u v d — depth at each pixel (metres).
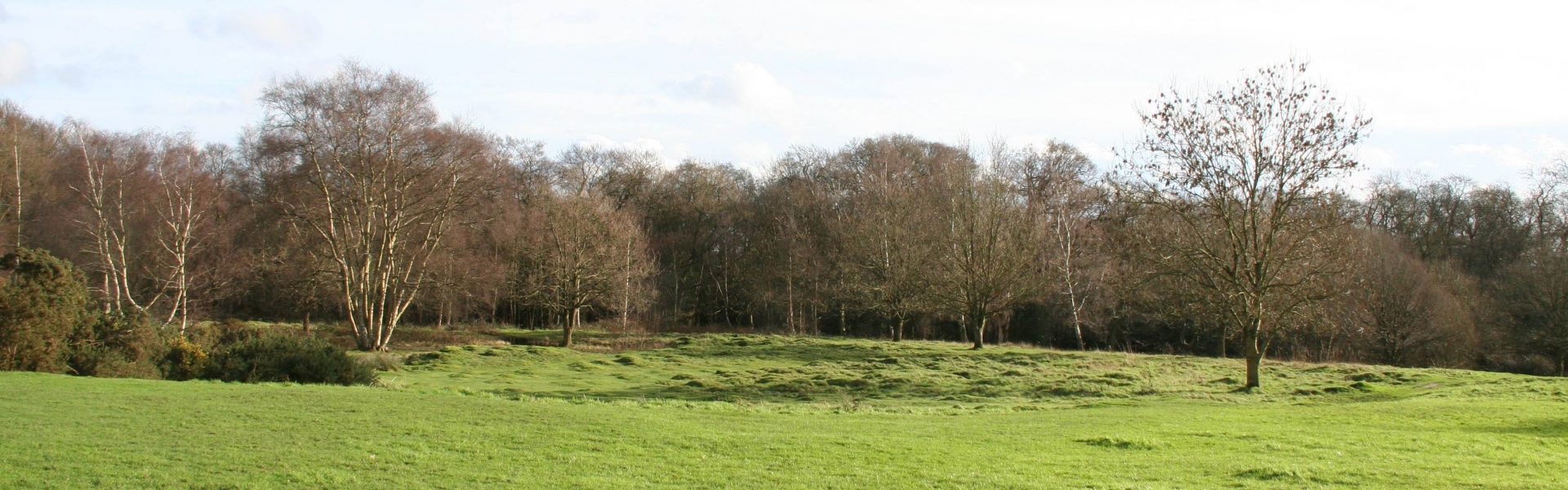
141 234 48.62
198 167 49.44
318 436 12.98
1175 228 30.39
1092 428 16.00
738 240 70.31
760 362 40.00
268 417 14.52
